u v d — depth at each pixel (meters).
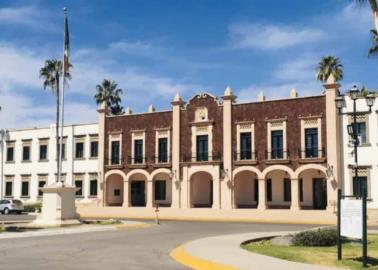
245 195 48.69
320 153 43.09
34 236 23.84
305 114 44.31
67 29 33.44
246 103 47.44
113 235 24.89
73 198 31.30
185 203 49.44
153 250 18.12
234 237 22.09
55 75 58.81
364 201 13.44
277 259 14.51
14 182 62.00
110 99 78.56
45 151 60.19
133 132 53.66
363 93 42.78
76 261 14.81
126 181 53.34
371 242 20.62
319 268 12.79
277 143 45.69
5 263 14.23
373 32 40.31
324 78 57.78
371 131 41.41
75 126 58.19
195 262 14.48
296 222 40.16
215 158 48.22
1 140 63.50
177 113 50.97
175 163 50.44
